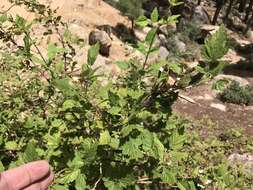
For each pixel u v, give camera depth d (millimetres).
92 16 5984
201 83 468
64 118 655
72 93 550
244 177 2037
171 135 582
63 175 501
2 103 849
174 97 530
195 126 3057
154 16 556
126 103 564
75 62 721
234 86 4422
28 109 829
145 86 624
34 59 666
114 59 4883
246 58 7473
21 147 654
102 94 613
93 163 509
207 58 427
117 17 6359
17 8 4340
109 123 599
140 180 632
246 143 2705
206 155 2023
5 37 780
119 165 524
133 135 513
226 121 3881
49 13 935
